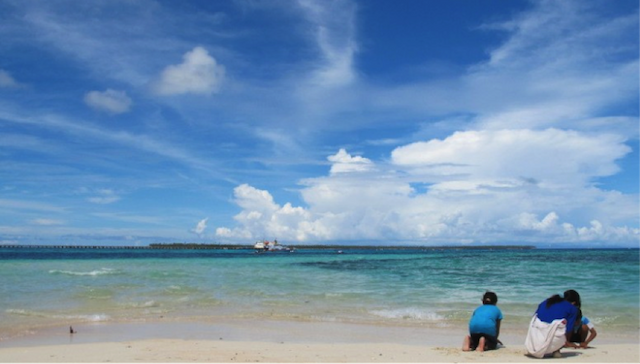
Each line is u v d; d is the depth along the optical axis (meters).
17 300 18.77
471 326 10.32
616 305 17.69
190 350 10.05
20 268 37.97
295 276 33.28
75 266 42.47
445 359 9.20
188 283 26.41
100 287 23.44
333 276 33.69
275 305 18.34
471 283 27.28
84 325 14.14
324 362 8.83
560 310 9.58
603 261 58.62
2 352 9.80
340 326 14.09
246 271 38.31
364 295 21.50
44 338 12.10
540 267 44.38
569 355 9.63
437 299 19.98
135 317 15.58
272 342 11.44
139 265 46.12
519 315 15.70
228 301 19.39
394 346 10.69
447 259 72.81
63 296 19.94
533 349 9.28
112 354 9.54
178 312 16.67
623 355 9.62
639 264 48.81
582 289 23.08
